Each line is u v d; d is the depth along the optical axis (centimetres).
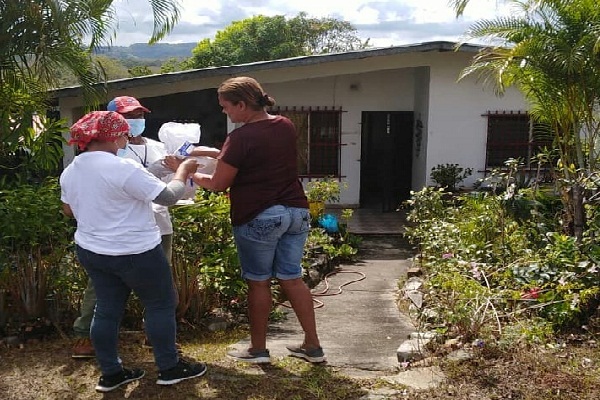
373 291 734
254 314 381
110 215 320
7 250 472
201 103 1210
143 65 2309
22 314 455
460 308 434
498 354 396
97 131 321
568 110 725
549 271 520
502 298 470
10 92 664
